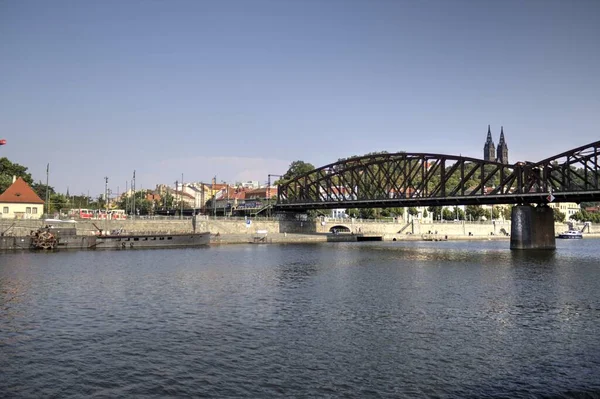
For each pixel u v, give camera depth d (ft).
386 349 95.86
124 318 121.29
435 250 382.83
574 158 336.70
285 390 75.82
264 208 526.98
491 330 110.83
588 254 332.60
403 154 419.33
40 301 141.38
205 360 89.35
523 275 209.97
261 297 150.41
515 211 379.14
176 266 233.55
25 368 85.30
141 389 76.38
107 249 341.82
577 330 111.24
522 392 75.77
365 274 210.79
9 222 327.26
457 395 74.38
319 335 105.81
